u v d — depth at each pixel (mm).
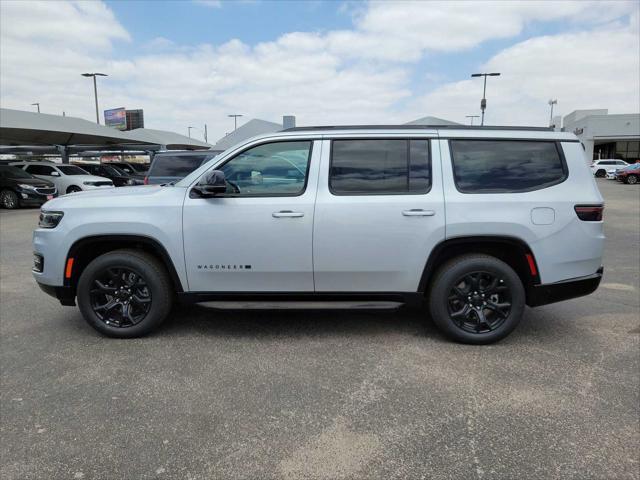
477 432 2859
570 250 4023
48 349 4148
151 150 29828
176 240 4145
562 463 2562
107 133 25266
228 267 4160
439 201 4004
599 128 49062
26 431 2898
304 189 4109
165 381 3537
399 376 3592
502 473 2492
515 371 3660
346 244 4059
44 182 18094
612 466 2533
